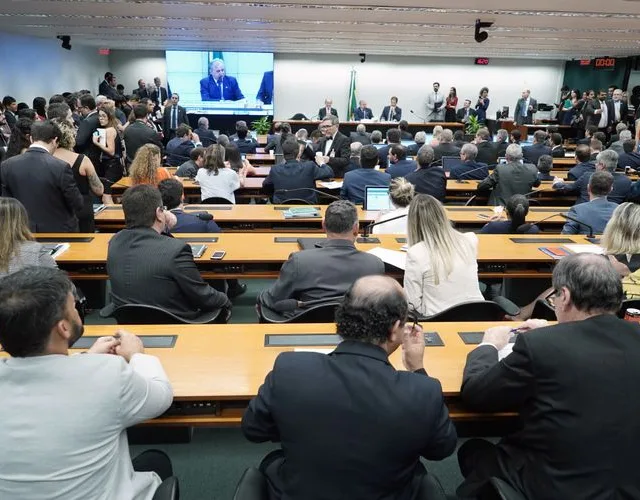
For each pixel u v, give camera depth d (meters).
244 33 11.03
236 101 15.58
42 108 8.23
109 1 7.41
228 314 2.78
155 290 2.39
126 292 2.41
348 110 16.47
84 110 6.25
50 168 3.54
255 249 3.34
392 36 11.10
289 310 2.37
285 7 7.68
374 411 1.20
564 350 1.38
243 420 1.38
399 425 1.19
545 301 2.73
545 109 16.39
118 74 16.17
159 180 4.01
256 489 1.40
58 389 1.20
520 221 3.90
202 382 1.73
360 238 3.58
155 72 16.11
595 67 15.66
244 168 6.36
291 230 4.37
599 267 1.45
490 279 4.02
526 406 1.46
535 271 3.40
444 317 2.41
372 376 1.23
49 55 12.75
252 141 8.86
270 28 10.13
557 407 1.36
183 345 1.97
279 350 1.95
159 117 12.68
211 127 15.66
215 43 13.30
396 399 1.21
